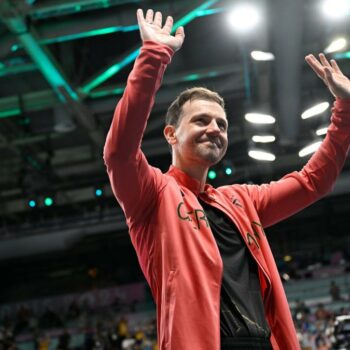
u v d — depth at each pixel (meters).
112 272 34.53
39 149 24.11
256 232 2.73
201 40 16.97
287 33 13.26
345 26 15.16
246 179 25.38
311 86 18.73
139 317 28.39
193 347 2.22
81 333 26.84
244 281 2.51
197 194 2.72
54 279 35.34
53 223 28.44
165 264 2.41
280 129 19.75
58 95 17.17
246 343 2.34
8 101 17.89
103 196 26.17
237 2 12.99
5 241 28.64
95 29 13.86
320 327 21.02
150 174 2.53
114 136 2.38
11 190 27.42
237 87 18.34
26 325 29.48
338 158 3.03
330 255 32.09
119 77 18.16
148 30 2.56
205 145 2.67
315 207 33.12
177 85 17.89
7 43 13.99
